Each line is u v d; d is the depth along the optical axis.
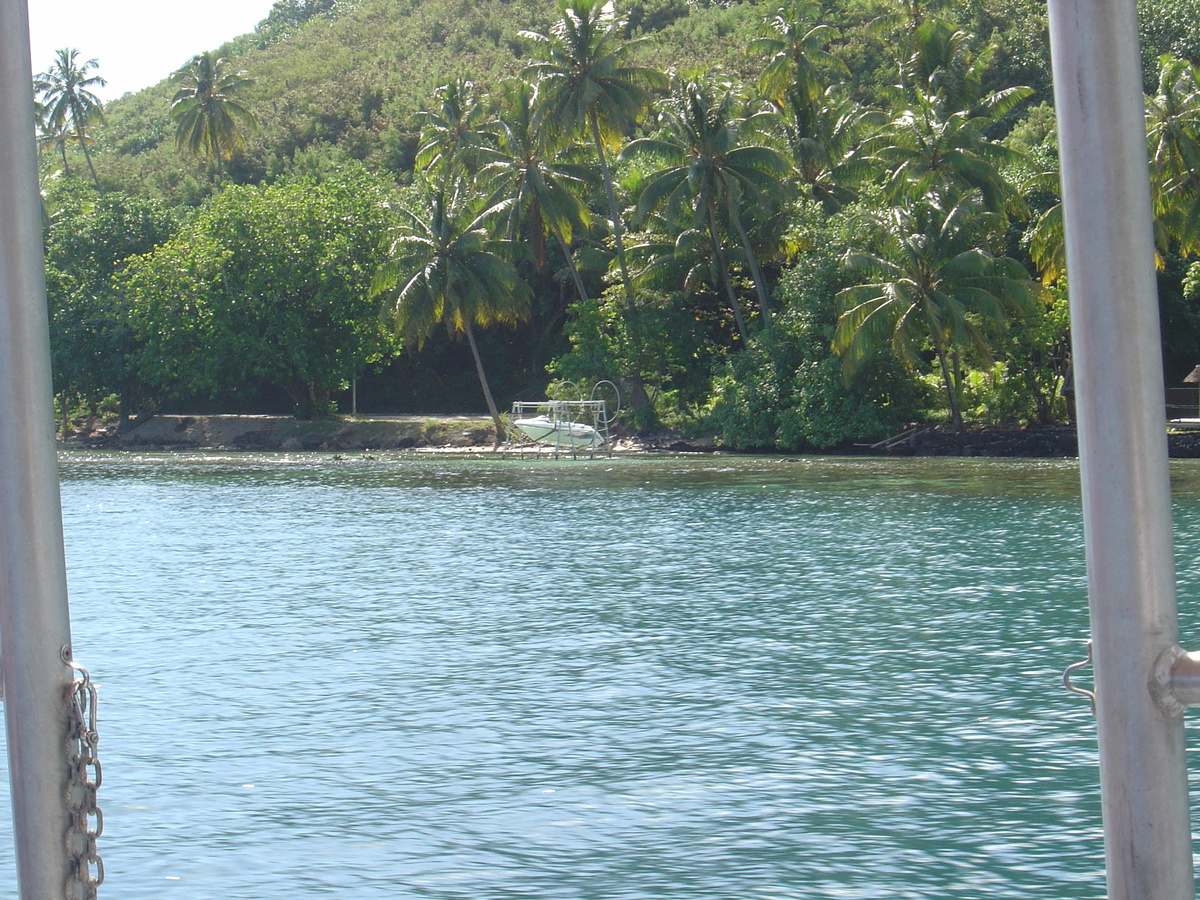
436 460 57.38
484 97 66.75
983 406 53.78
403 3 140.75
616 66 56.72
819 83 61.34
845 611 18.19
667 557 24.53
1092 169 2.45
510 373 76.50
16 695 3.05
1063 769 10.37
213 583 22.00
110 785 10.31
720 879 8.13
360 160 95.94
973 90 53.94
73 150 125.94
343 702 13.12
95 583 22.06
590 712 12.57
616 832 9.07
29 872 3.09
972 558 23.31
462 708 12.80
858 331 48.16
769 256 58.75
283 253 67.38
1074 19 2.45
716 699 13.04
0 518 3.03
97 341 71.56
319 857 8.63
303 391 73.88
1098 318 2.46
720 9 111.38
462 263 59.47
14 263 2.99
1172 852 2.49
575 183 61.06
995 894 7.79
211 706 13.00
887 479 40.88
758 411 54.75
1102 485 2.48
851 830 9.02
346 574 22.98
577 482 43.16
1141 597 2.47
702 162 54.94
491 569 23.38
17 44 2.99
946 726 11.80
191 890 8.05
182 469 53.25
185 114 90.44
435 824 9.30
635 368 60.06
